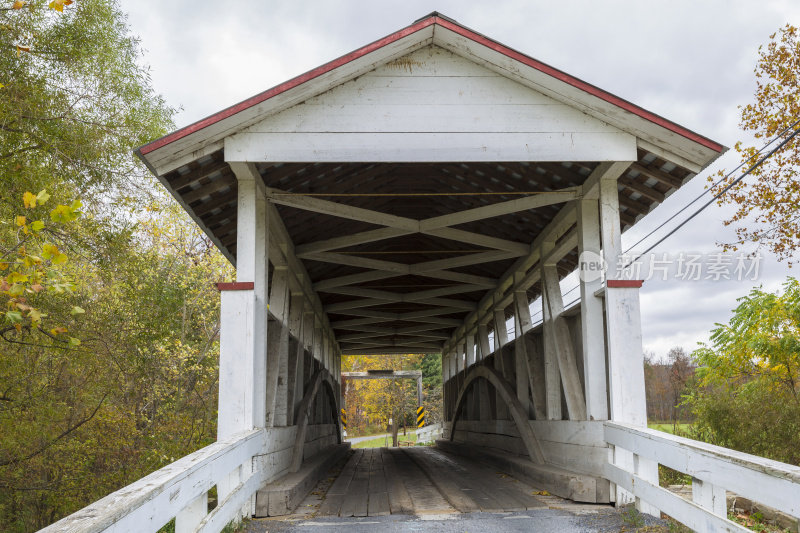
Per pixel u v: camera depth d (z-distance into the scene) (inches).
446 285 515.2
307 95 213.5
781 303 292.5
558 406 302.0
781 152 405.4
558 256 319.6
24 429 351.9
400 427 2068.2
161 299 388.2
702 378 355.9
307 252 347.9
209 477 122.2
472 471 362.6
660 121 210.4
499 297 472.1
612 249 231.6
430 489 277.3
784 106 409.1
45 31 296.7
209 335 517.3
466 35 208.2
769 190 408.8
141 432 437.1
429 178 327.0
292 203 264.2
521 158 214.8
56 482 396.2
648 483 165.0
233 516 165.5
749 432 313.3
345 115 214.8
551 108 218.1
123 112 330.3
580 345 276.8
